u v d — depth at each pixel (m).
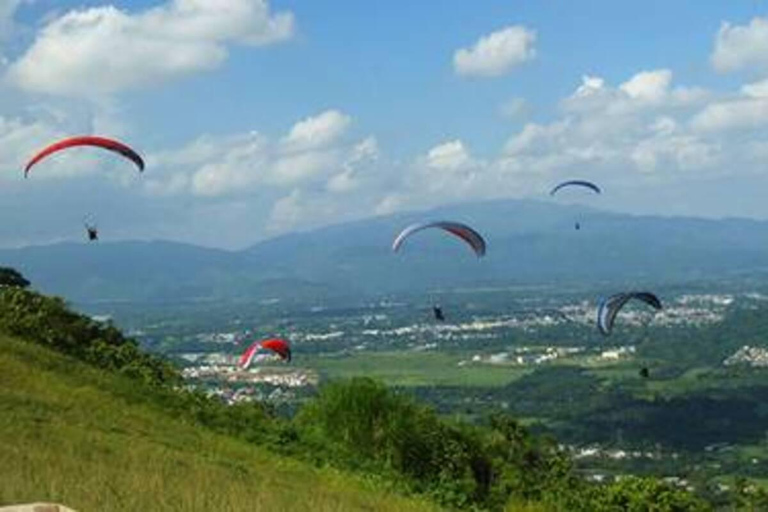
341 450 42.56
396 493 38.34
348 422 44.84
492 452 48.25
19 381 37.19
